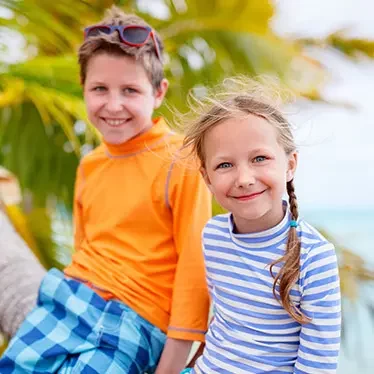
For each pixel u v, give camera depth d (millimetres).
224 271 1704
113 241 2020
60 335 1896
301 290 1539
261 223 1643
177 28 4129
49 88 3357
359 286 3848
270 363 1597
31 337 1922
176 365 1859
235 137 1562
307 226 1623
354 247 3965
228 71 4141
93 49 2035
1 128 3764
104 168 2129
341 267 3826
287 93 2457
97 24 2051
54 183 3859
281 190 1592
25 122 3770
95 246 2049
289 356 1601
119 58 2004
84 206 2168
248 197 1569
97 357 1822
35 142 3807
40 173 3852
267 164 1568
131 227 1995
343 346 3881
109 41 1993
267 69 4148
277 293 1589
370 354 7949
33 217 3787
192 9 4070
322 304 1518
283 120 1630
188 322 1854
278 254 1617
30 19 3525
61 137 3816
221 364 1649
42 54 3926
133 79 2010
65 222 3873
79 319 1895
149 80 2061
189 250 1889
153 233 1979
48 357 1863
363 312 3838
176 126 2215
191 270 1879
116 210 2031
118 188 2055
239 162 1568
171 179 1945
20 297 2344
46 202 3875
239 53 4160
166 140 2016
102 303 1903
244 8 4062
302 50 4426
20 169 3801
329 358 1509
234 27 4137
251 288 1639
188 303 1865
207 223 1810
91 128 3266
